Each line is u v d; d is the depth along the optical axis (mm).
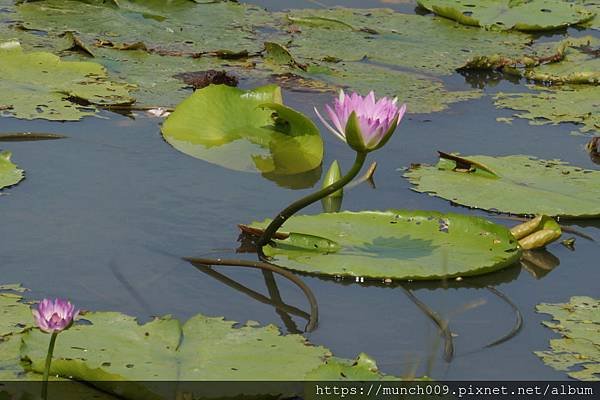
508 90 10195
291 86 9516
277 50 10109
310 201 6156
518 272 6516
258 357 4941
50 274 5930
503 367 5320
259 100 8320
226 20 11391
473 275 6246
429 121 9055
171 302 5762
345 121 5828
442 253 6348
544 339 5621
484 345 5547
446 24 12219
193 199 7082
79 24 10609
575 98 10055
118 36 10383
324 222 6621
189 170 7551
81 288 5809
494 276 6430
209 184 7355
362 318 5770
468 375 5230
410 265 6195
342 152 8266
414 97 9609
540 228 6840
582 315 5848
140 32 10594
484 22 12273
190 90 9094
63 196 6957
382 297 6027
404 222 6641
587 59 11227
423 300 6027
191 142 7969
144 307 5672
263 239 6363
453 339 5605
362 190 7559
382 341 5527
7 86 8656
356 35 11453
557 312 5879
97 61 9547
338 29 11602
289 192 7383
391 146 8445
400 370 5223
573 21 12430
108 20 10828
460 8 12641
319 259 6223
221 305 5797
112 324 5117
